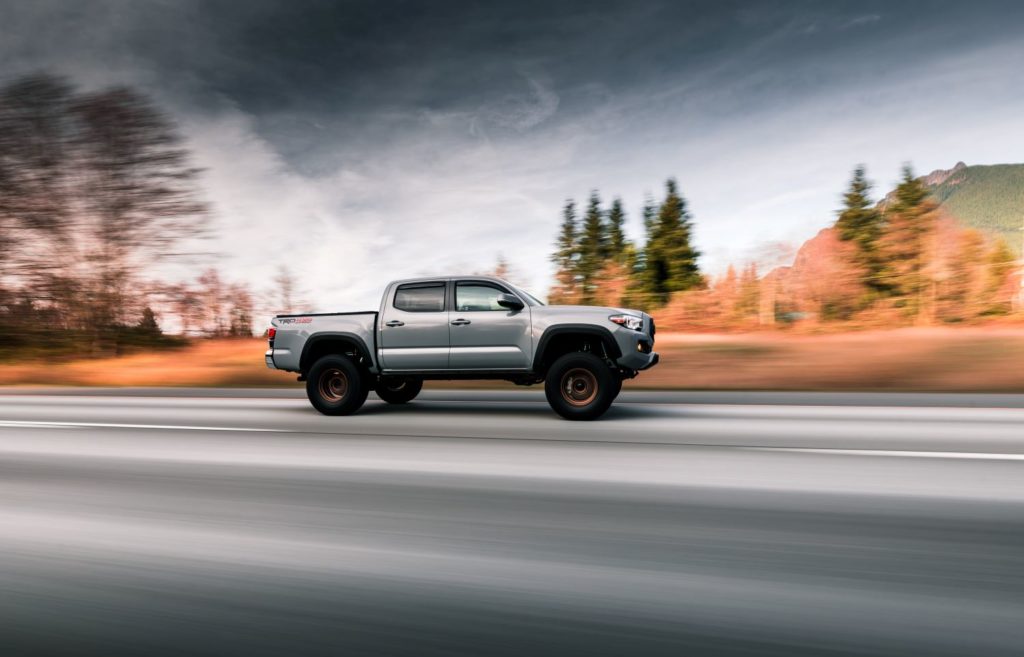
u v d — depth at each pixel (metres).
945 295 39.12
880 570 3.33
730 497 4.76
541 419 9.11
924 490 4.91
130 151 28.00
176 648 2.61
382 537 3.96
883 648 2.54
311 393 9.84
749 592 3.08
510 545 3.79
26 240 28.69
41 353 27.97
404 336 9.48
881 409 10.07
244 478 5.62
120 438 7.94
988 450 6.53
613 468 5.78
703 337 28.62
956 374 15.23
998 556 3.52
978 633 2.65
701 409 10.12
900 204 45.06
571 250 62.41
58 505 4.80
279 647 2.61
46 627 2.81
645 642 2.62
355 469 5.90
